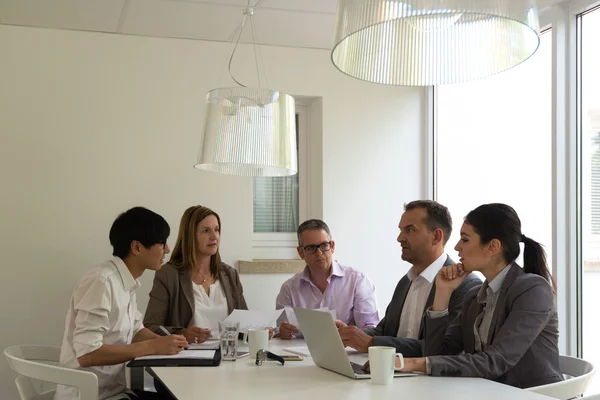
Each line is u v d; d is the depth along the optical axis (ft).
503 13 5.33
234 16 12.83
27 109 13.21
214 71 14.24
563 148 11.62
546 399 6.00
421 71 6.63
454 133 14.74
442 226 9.85
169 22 13.14
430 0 5.25
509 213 7.70
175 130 13.97
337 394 6.30
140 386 9.61
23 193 13.14
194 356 8.29
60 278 13.23
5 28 13.15
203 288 11.95
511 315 7.22
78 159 13.43
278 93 9.63
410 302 9.99
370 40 6.44
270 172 10.73
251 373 7.51
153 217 9.01
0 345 12.85
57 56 13.41
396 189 15.29
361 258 14.97
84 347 8.07
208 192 14.11
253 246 14.90
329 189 14.84
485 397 6.09
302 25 13.37
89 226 13.43
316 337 7.54
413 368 7.11
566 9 11.66
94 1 12.03
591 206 11.29
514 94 12.92
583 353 11.40
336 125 14.94
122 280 8.81
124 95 13.74
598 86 11.19
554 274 11.57
